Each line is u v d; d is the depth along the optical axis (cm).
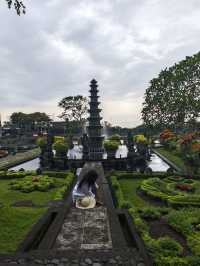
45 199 1744
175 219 1162
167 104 5712
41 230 1102
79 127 8788
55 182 2258
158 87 5903
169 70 5797
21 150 5475
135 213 1259
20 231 1059
